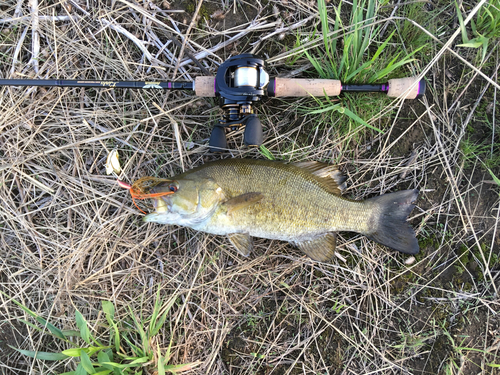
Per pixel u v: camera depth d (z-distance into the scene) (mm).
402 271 629
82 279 622
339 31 630
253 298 627
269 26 633
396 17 593
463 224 625
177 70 634
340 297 627
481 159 634
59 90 630
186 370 610
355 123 625
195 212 549
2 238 630
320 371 620
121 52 636
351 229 580
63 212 634
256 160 569
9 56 634
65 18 631
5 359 625
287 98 630
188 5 638
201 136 636
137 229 627
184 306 616
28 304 624
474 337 620
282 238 575
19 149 626
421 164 634
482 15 606
